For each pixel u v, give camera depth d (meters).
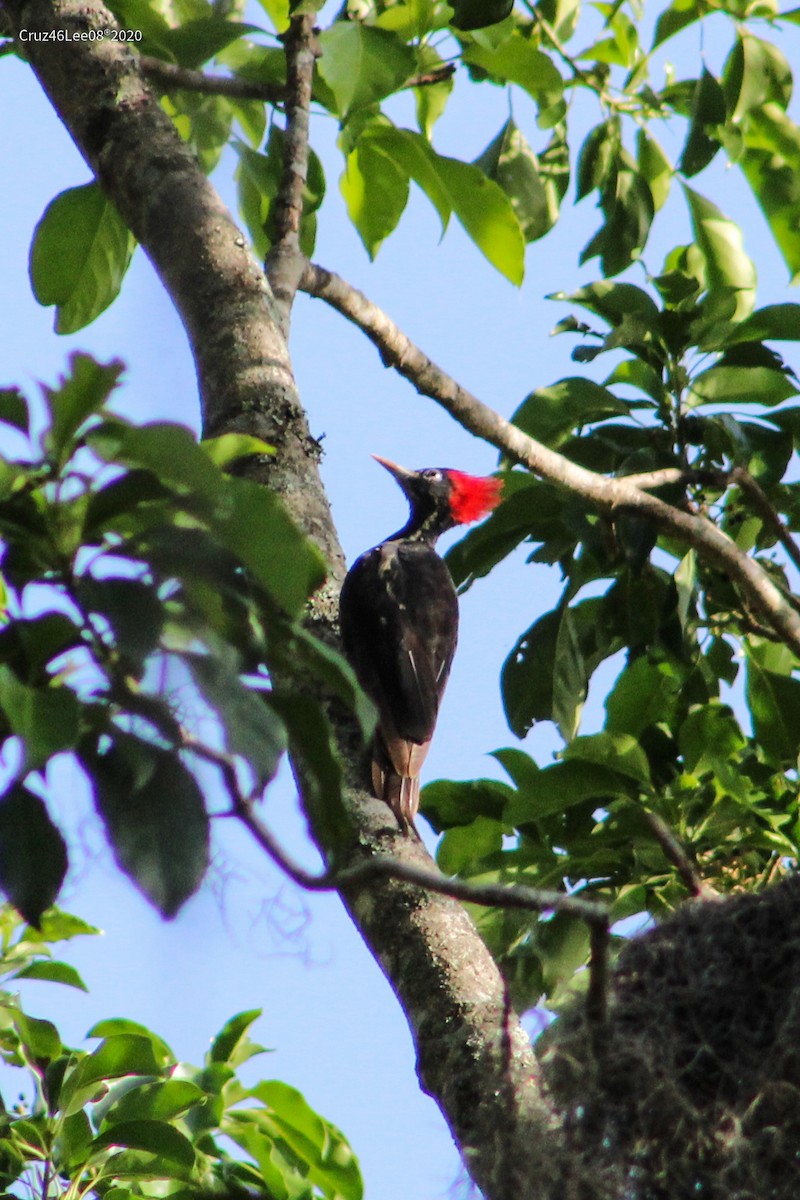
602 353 10.90
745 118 12.88
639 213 12.80
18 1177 8.41
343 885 5.25
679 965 8.08
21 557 4.91
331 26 9.31
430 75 11.02
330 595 9.32
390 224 11.84
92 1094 8.63
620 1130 7.02
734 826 10.12
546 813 9.87
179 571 4.80
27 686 4.62
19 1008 9.04
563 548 11.15
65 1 10.17
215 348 9.37
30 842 4.90
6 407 4.95
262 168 11.77
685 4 12.33
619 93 12.84
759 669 11.04
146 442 4.72
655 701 10.56
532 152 12.98
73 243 11.25
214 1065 9.05
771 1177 7.20
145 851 4.57
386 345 9.89
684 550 11.68
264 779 4.62
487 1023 7.08
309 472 9.32
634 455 10.84
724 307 11.07
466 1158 6.58
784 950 7.98
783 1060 7.49
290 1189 9.01
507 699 11.10
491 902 5.53
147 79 10.25
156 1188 8.87
